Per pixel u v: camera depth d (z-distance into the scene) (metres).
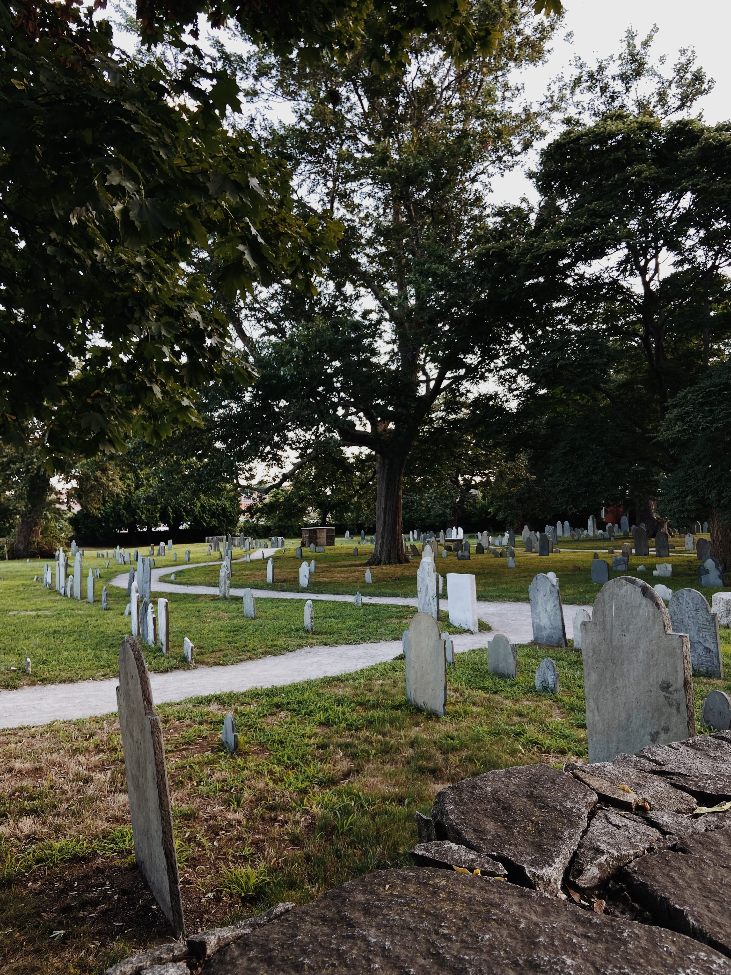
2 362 5.42
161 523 70.38
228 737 7.37
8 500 53.31
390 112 30.62
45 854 4.97
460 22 6.50
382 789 6.11
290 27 5.97
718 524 24.42
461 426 31.77
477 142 28.17
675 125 22.75
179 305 6.10
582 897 2.52
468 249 29.05
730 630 14.04
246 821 5.48
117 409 6.44
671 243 22.61
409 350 31.23
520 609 19.05
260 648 14.34
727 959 1.83
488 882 2.32
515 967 1.75
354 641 14.89
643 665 5.77
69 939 3.90
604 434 24.58
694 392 20.34
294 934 2.04
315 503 43.31
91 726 8.60
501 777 3.50
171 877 3.94
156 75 4.46
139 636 16.16
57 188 4.03
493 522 62.28
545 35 27.11
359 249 31.70
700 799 3.44
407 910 2.11
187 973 2.10
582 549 39.06
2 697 10.91
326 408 26.67
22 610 22.22
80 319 6.14
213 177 4.20
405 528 63.06
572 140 23.75
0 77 3.93
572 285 25.86
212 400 25.66
